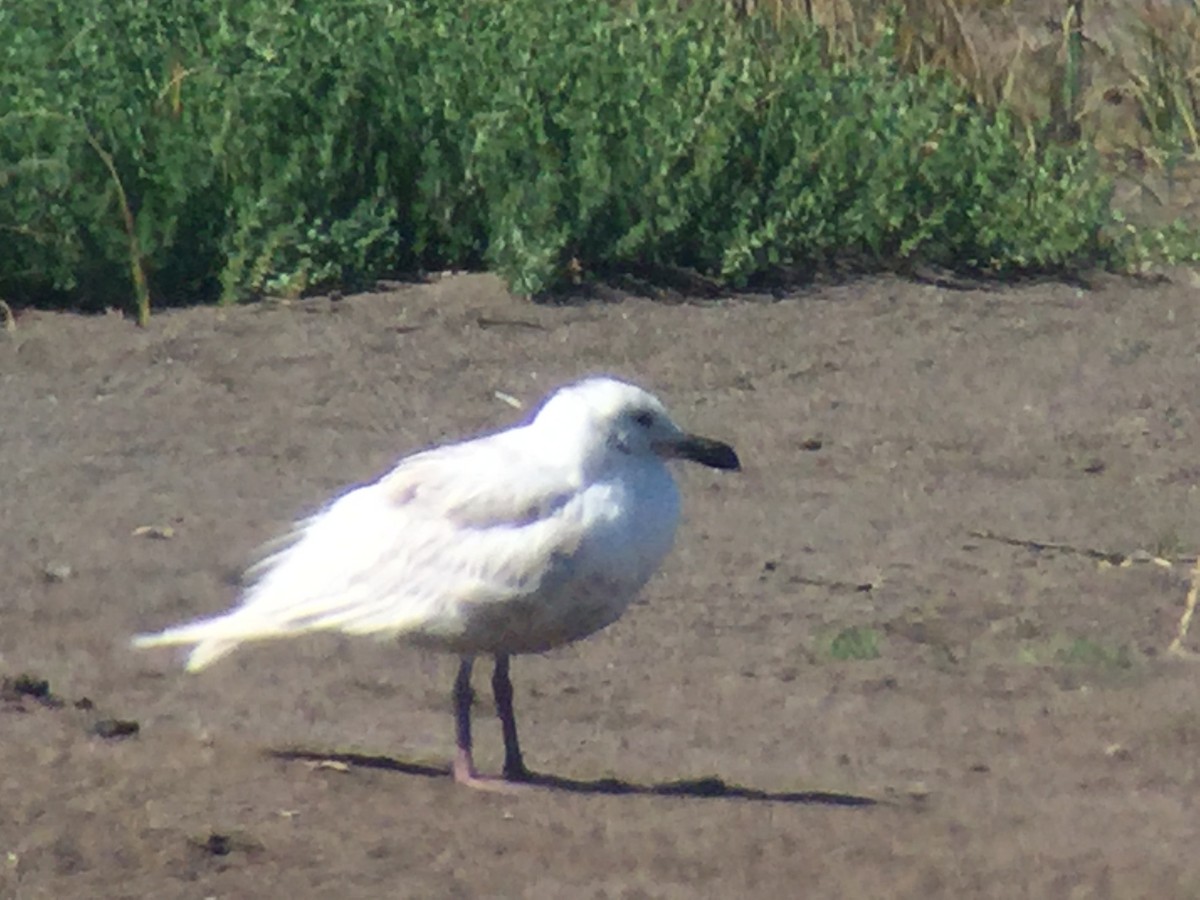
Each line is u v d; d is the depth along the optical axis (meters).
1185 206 21.27
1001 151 19.45
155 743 9.52
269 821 8.53
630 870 8.30
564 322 17.02
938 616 12.21
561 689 10.96
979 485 14.45
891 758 10.12
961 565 13.02
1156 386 16.47
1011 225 19.00
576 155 17.89
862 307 17.73
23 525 13.02
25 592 11.91
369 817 8.73
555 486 9.13
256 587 9.91
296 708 10.43
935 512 13.89
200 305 17.27
